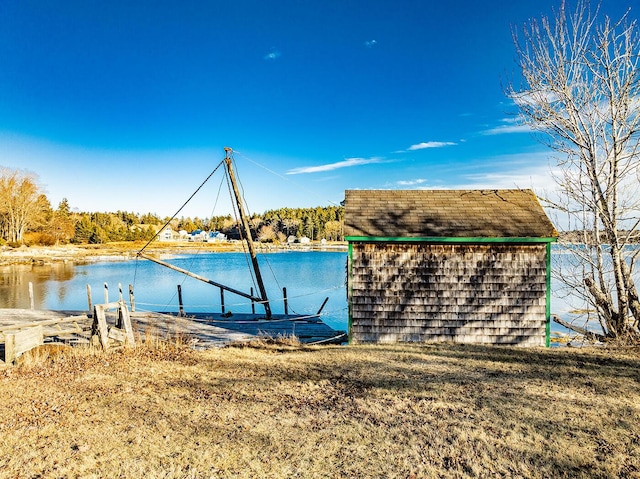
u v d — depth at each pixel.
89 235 86.94
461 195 13.16
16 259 55.34
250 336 12.45
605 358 9.73
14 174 69.94
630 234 11.53
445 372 8.66
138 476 4.93
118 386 7.96
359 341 11.37
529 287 10.98
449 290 11.12
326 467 5.10
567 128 12.55
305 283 35.66
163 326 13.70
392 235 10.93
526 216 11.72
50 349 10.05
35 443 5.71
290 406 6.95
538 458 5.25
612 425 6.12
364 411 6.70
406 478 4.88
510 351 10.34
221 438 5.82
